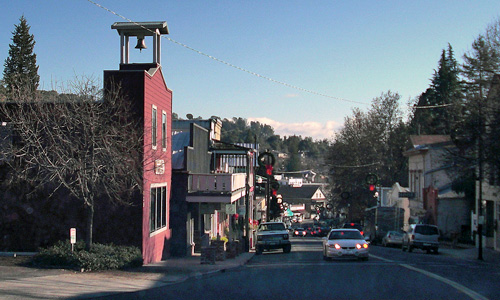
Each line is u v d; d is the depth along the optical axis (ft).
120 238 64.90
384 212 160.45
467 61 86.79
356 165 205.26
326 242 76.23
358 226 158.71
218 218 123.85
